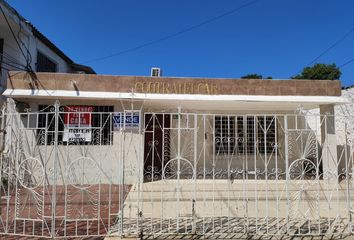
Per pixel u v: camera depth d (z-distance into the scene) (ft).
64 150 36.35
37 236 20.07
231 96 37.96
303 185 26.71
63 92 36.09
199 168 41.70
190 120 43.39
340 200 26.61
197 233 21.07
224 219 24.57
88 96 36.09
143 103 38.45
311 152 29.91
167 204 26.45
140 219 22.49
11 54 43.50
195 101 37.93
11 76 36.35
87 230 20.40
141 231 20.79
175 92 37.65
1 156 23.50
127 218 24.22
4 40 43.80
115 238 19.88
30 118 36.32
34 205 26.35
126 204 26.55
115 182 36.32
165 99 36.91
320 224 23.18
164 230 21.56
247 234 20.94
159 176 37.42
